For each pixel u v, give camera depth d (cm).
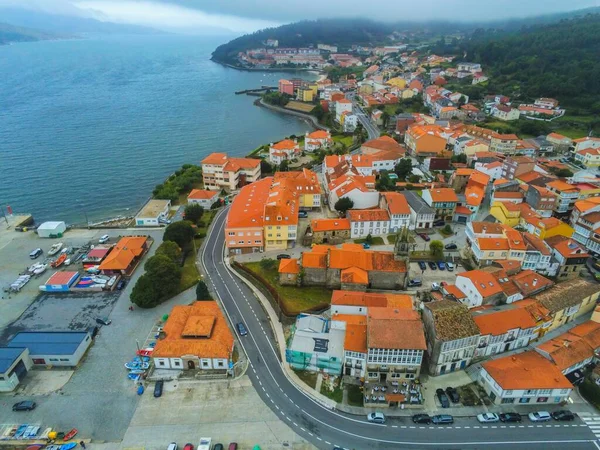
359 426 7931
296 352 9062
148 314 11156
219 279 12531
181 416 8206
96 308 11456
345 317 9888
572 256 11750
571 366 8769
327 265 11594
